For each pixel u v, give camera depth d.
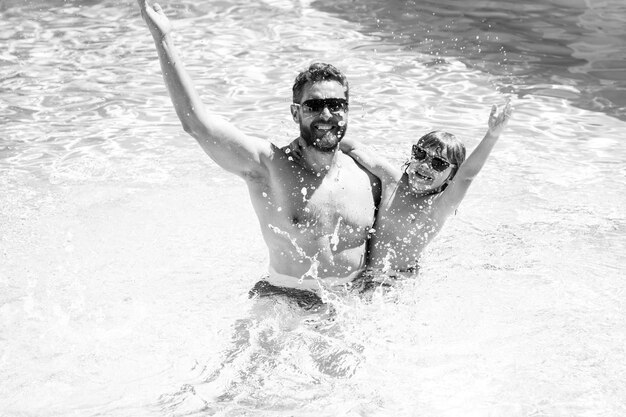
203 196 5.59
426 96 7.12
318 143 3.91
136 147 6.27
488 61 7.89
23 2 9.74
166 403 3.49
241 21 9.03
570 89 7.30
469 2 9.63
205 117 3.71
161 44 3.60
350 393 3.53
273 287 4.13
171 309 4.22
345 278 4.14
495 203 5.50
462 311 4.15
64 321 4.11
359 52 8.11
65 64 7.90
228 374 3.67
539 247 4.89
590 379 3.62
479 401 3.48
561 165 6.02
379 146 6.13
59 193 5.55
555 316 4.13
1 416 3.40
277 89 7.26
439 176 4.18
